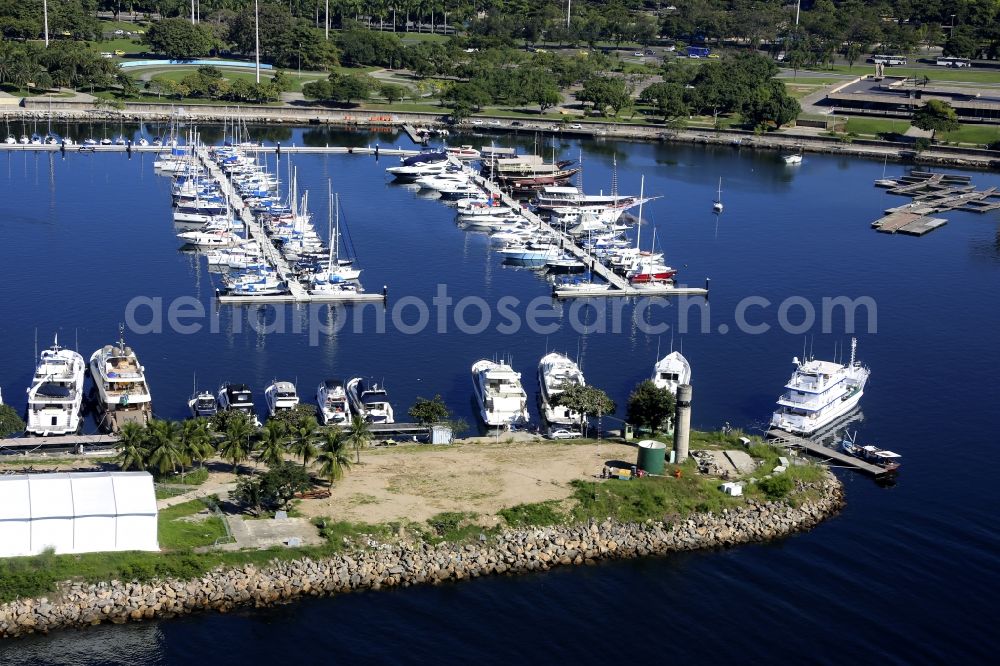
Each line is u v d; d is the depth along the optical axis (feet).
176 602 430.61
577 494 499.92
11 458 522.06
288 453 515.91
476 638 429.38
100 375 618.03
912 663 426.51
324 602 440.04
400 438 575.38
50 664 404.36
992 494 547.08
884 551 492.54
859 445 592.19
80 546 437.99
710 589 462.19
